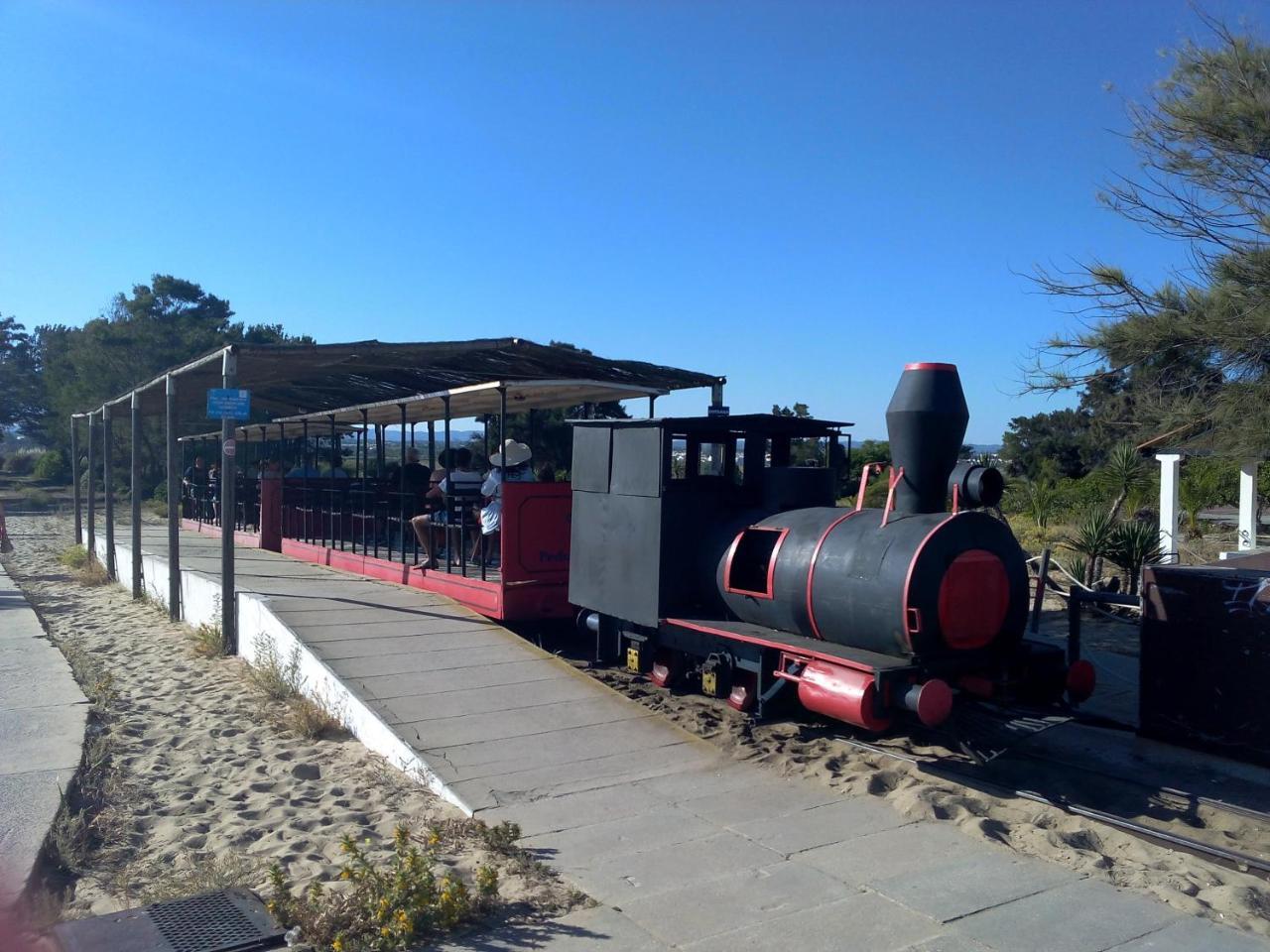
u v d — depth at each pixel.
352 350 10.55
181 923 4.16
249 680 9.12
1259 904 4.29
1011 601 6.41
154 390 14.95
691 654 8.02
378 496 15.01
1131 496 16.47
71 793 5.98
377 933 3.98
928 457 6.56
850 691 6.00
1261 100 11.35
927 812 5.36
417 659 8.30
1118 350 11.76
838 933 4.02
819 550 6.70
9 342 57.44
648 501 8.08
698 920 4.14
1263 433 10.90
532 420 13.22
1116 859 4.86
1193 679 6.74
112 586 17.62
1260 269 10.90
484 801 5.65
